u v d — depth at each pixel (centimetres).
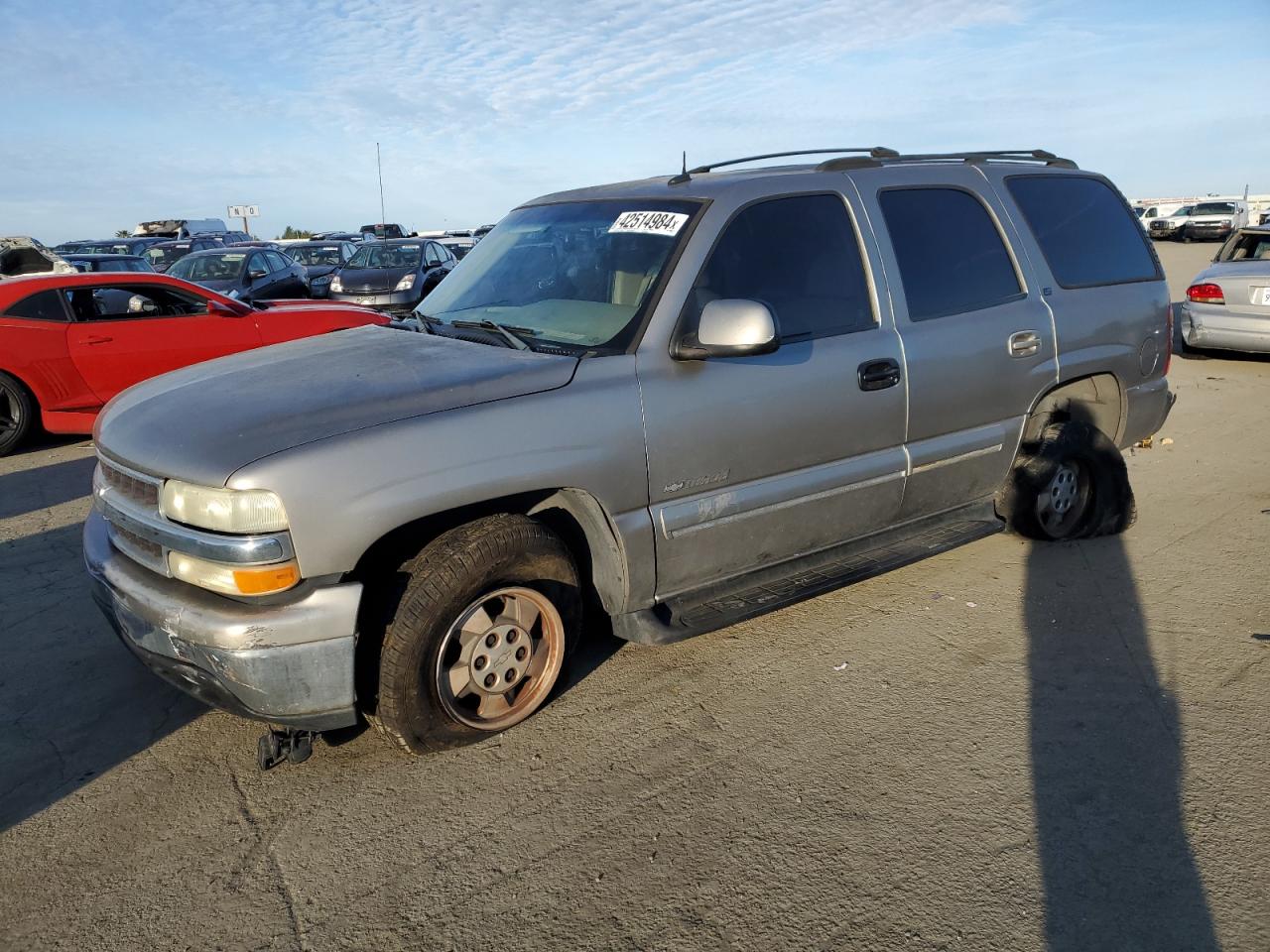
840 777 300
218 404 304
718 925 239
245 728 336
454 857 267
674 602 349
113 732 335
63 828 283
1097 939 232
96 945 238
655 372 325
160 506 281
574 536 347
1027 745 316
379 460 274
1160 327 501
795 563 382
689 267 339
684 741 322
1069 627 403
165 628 278
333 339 383
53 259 1218
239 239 2903
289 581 267
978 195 437
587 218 388
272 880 260
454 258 1842
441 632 294
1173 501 575
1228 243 1120
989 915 241
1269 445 707
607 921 242
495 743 322
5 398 760
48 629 419
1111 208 501
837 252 381
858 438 380
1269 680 355
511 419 296
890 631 403
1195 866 257
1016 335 429
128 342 794
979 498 448
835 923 239
